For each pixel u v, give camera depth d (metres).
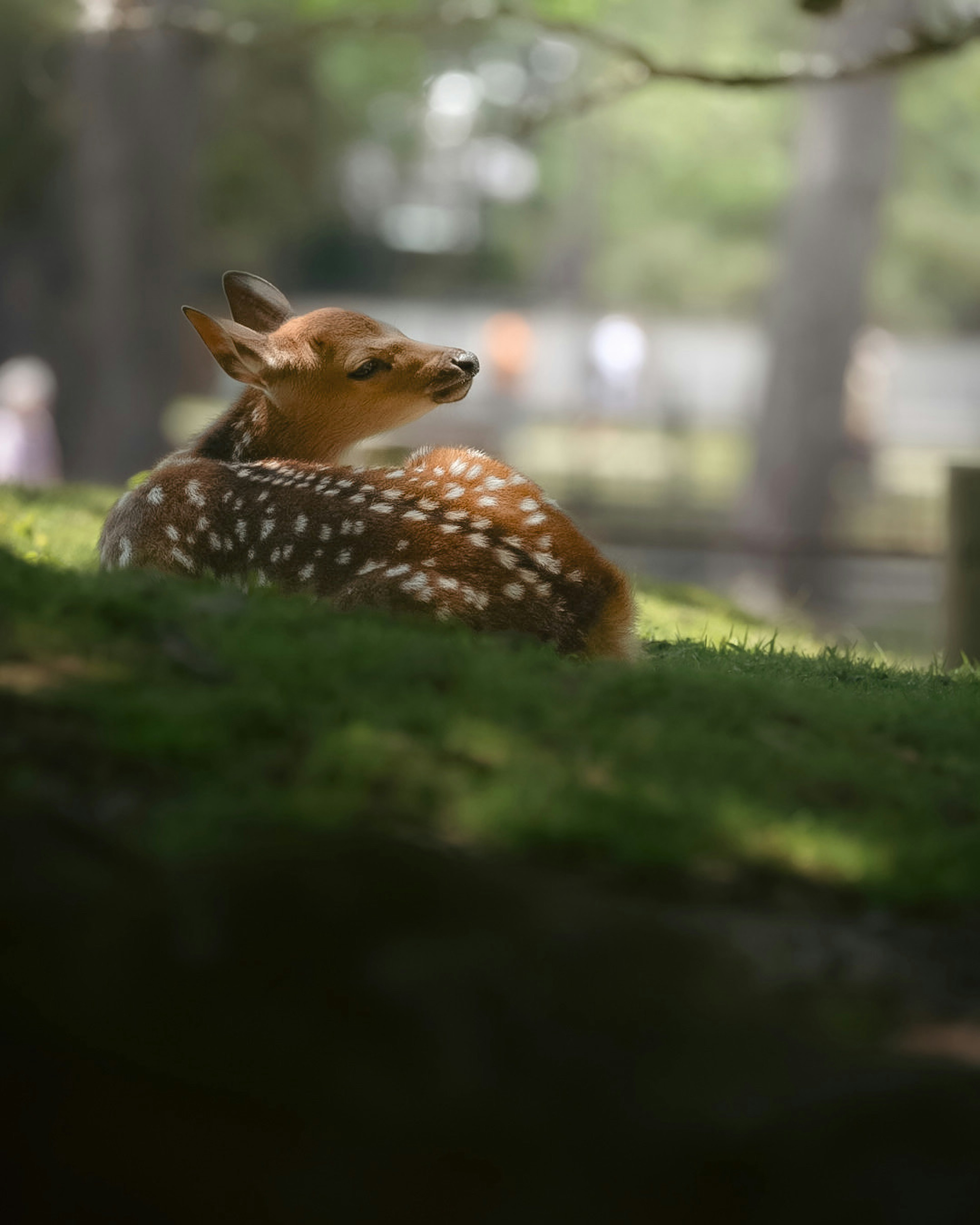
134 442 32.59
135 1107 2.97
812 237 31.92
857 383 32.88
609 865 3.91
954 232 48.94
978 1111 3.07
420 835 3.80
